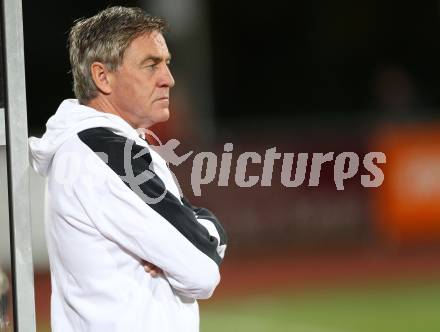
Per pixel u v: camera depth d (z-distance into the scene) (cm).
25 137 934
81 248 939
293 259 4231
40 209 3478
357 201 4512
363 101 6438
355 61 6481
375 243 4462
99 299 938
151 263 945
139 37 961
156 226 920
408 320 2955
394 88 5184
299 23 6488
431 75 6444
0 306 998
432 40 6462
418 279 3697
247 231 4419
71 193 938
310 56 6475
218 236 1017
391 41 6475
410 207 4462
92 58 964
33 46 5484
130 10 981
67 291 962
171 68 4934
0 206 1024
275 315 3084
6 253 1009
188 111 4822
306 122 4734
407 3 6488
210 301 3356
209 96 4997
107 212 922
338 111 6450
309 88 6481
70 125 953
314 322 2956
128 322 929
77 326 956
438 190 4516
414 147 4516
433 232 4500
